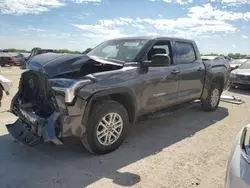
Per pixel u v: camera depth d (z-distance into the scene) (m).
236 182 1.91
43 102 3.60
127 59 4.17
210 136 4.59
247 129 2.29
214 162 3.53
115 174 3.11
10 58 22.98
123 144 4.07
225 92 10.55
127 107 3.98
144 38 4.59
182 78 4.95
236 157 2.04
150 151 3.83
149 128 4.96
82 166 3.29
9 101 6.86
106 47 4.84
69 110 3.12
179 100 5.03
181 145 4.11
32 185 2.82
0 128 4.62
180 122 5.45
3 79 5.89
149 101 4.24
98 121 3.43
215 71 6.12
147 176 3.09
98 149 3.53
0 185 2.80
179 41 5.13
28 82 3.90
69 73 3.43
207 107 6.34
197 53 5.68
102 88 3.38
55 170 3.17
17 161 3.39
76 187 2.81
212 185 2.94
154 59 3.97
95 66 3.73
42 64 3.47
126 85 3.70
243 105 7.54
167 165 3.39
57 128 3.15
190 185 2.92
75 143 3.98
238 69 11.66
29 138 3.39
